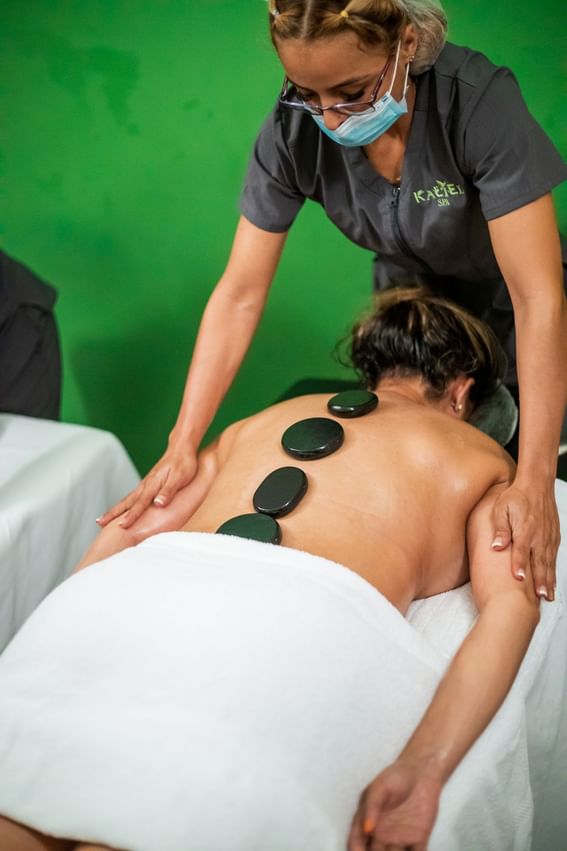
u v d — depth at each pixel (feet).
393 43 3.52
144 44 7.86
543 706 3.67
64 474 4.86
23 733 2.94
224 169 7.95
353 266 7.88
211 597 3.05
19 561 4.54
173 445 4.44
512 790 3.22
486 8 7.20
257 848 2.72
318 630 2.99
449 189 4.38
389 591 3.45
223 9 7.61
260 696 2.83
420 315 4.40
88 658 3.01
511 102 4.02
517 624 3.30
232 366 4.75
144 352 8.42
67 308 8.47
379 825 2.84
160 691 2.85
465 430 3.94
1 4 8.06
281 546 3.34
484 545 3.60
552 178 3.97
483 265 4.96
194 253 8.17
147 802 2.76
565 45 7.12
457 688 3.11
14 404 6.58
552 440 3.78
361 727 2.95
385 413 3.96
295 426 3.89
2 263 6.50
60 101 8.16
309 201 7.80
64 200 8.32
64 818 2.86
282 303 8.11
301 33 3.36
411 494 3.65
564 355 3.86
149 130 8.03
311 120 4.43
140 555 3.37
